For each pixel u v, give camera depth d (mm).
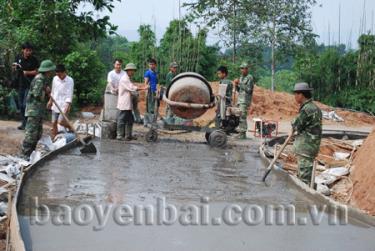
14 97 16078
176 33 29078
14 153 11109
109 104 13711
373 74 29172
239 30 29484
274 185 9102
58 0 17078
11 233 5918
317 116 9375
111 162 10375
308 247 5969
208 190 8469
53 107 12266
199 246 5797
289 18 29391
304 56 30266
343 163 12656
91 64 20797
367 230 6688
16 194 7109
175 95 13688
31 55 13227
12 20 16922
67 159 10438
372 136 11836
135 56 29188
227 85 13938
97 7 17516
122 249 5605
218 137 13414
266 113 23969
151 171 9758
